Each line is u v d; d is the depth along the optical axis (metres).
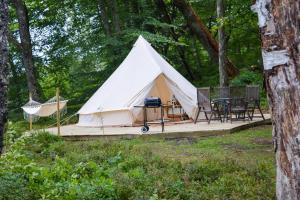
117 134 10.57
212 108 12.12
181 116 13.65
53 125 14.67
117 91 13.16
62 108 11.67
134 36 17.95
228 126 10.79
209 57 22.69
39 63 21.36
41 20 21.61
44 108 11.31
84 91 20.27
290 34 2.62
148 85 12.84
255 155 7.39
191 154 7.76
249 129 11.14
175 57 23.62
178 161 6.54
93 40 19.61
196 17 19.89
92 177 5.59
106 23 19.05
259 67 19.67
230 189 5.02
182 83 13.68
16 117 19.00
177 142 9.50
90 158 7.39
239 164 6.21
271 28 2.71
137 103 12.66
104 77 19.20
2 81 4.22
